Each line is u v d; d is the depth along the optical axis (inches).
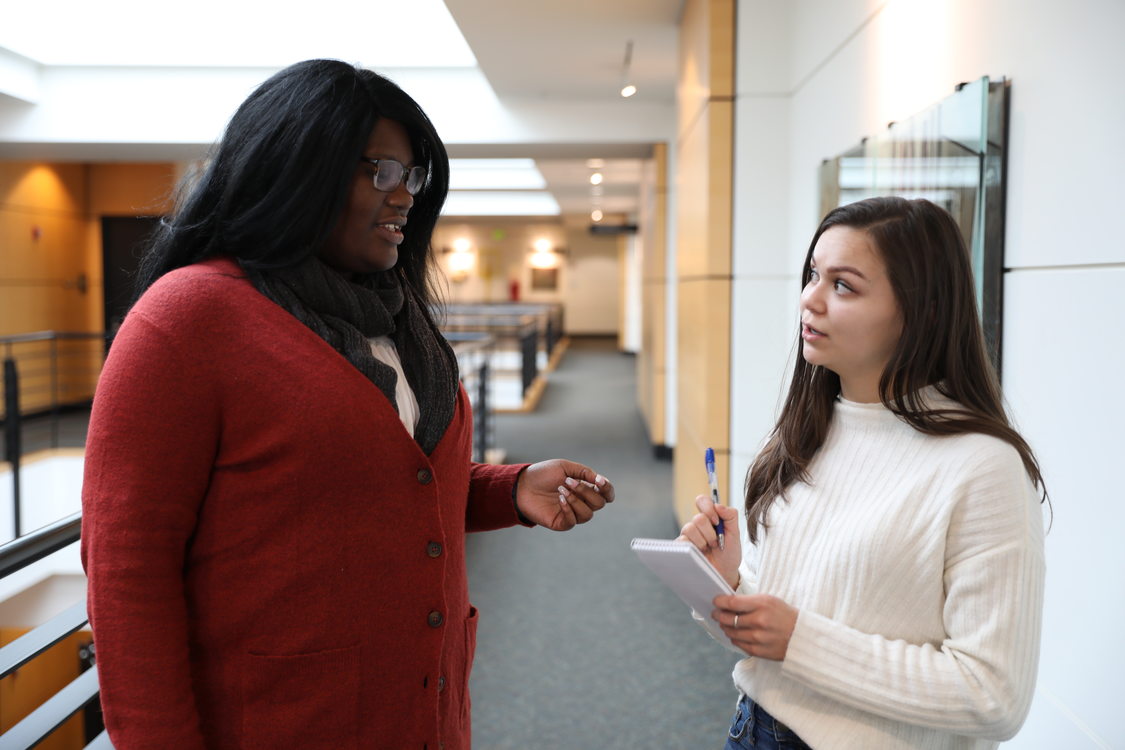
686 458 202.8
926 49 93.1
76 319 428.8
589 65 250.2
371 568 43.4
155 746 38.6
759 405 164.9
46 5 272.5
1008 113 74.0
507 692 128.4
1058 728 65.6
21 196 386.3
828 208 128.9
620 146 309.6
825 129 135.0
